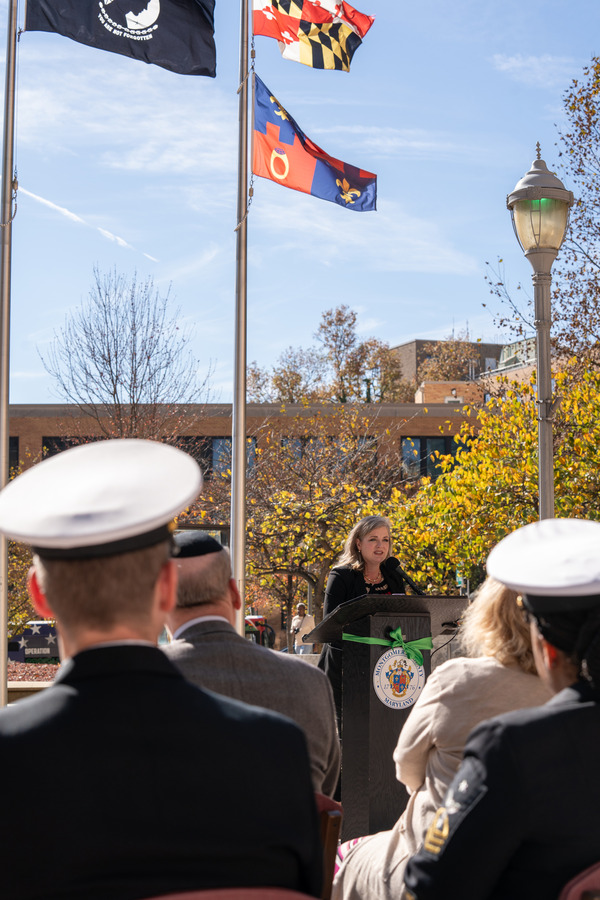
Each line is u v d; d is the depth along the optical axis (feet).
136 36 27.37
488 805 5.82
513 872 5.95
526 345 67.92
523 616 9.17
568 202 21.98
